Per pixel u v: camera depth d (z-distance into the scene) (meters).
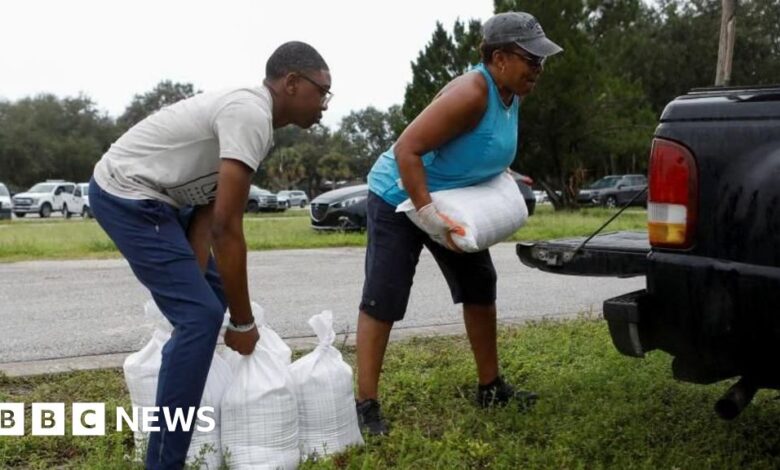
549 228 15.50
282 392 3.11
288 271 10.07
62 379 4.57
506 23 3.50
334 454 3.30
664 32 42.09
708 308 2.82
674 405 4.04
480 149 3.56
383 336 3.75
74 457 3.40
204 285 2.95
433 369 4.75
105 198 2.96
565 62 25.48
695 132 2.87
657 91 42.44
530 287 8.81
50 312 7.06
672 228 2.90
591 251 3.60
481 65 3.61
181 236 3.00
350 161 86.81
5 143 69.62
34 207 34.97
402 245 3.71
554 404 4.00
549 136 27.19
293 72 2.98
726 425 3.74
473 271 3.97
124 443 3.53
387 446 3.45
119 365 4.93
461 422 3.74
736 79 40.56
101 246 12.87
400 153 3.46
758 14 40.72
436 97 3.62
